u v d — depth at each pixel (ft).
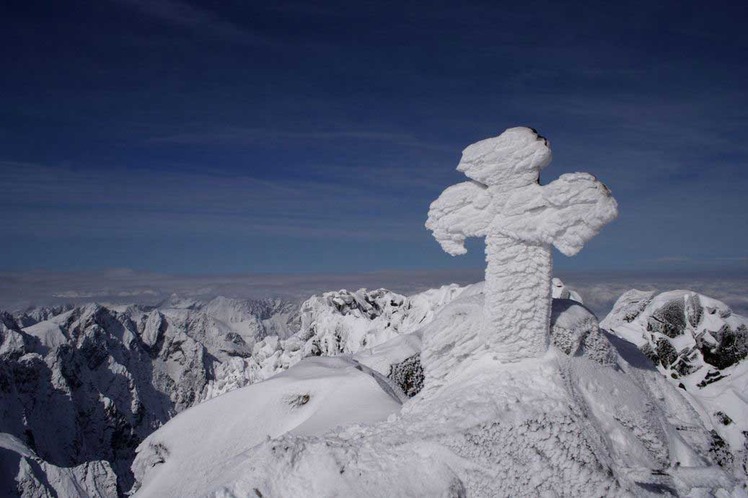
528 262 28.55
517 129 27.68
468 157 28.43
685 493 26.55
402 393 48.44
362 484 24.66
